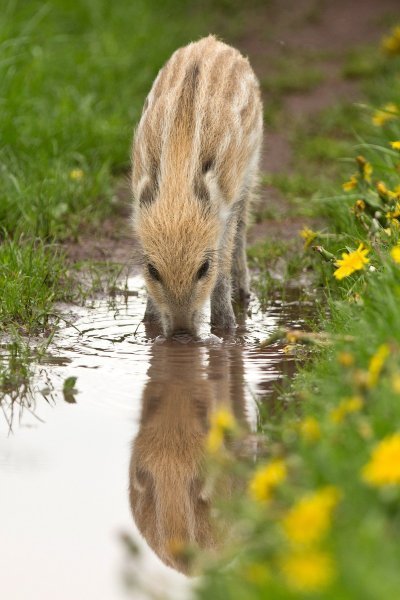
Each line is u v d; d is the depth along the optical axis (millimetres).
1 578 6316
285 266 12820
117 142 16594
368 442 6195
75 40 19938
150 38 21266
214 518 7059
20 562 6496
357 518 5414
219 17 24500
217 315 11195
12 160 15148
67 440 8250
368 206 11422
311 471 6020
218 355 10172
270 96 20625
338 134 18594
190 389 9234
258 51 23109
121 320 11305
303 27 24344
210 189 10688
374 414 6461
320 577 4680
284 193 15859
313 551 4918
